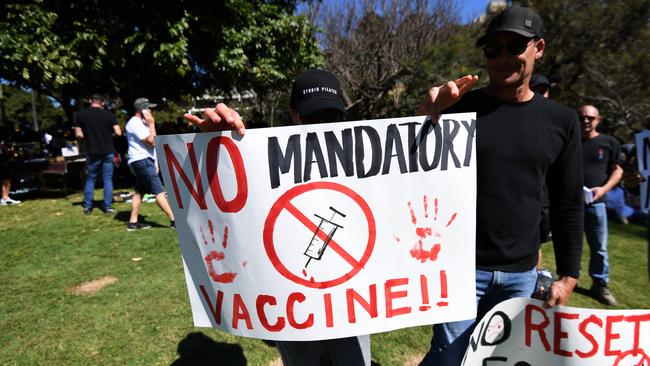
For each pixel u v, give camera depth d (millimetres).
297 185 1401
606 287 3365
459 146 1472
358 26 13867
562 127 1553
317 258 1421
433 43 12758
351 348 1576
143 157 4672
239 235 1422
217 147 1390
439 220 1480
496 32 1491
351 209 1431
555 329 1486
